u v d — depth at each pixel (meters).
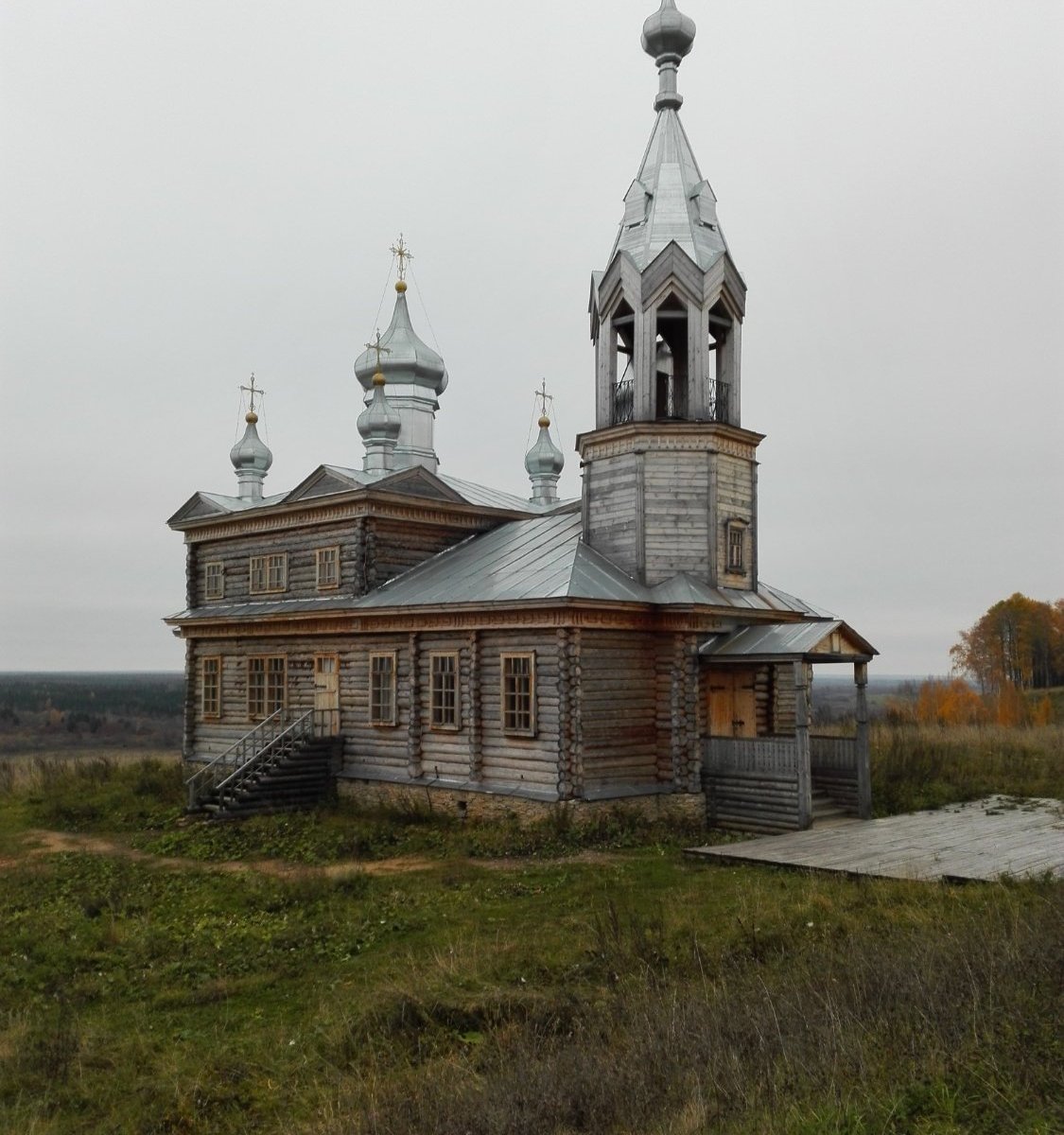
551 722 24.14
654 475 26.41
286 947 15.30
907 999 9.56
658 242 27.17
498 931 15.30
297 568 33.81
